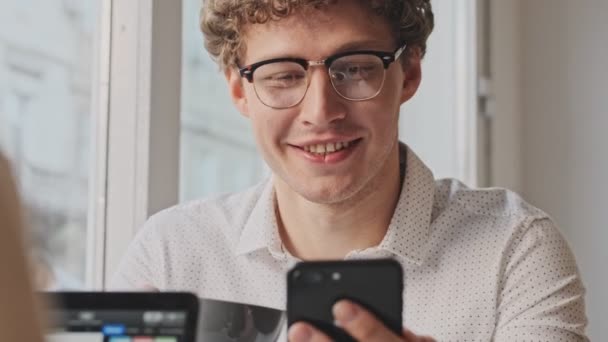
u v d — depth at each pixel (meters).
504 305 1.21
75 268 1.60
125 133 1.57
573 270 1.23
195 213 1.38
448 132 2.69
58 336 0.77
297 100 1.14
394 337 0.75
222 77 1.94
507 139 2.87
